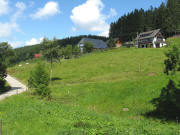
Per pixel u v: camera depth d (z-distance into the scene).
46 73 28.73
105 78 38.88
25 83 45.84
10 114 16.66
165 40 96.44
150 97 22.86
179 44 16.97
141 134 11.55
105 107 22.83
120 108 21.78
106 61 57.84
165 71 17.02
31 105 20.97
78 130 12.03
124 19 158.75
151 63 46.53
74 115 16.78
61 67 59.03
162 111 18.50
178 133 12.24
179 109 16.61
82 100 25.95
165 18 113.06
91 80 38.78
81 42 123.44
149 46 89.62
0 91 34.72
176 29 106.62
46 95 27.11
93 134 11.23
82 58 72.19
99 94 27.62
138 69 42.47
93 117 16.36
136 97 23.88
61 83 38.88
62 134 11.66
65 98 27.39
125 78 35.94
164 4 132.12
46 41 41.00
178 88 17.39
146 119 17.59
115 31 168.88
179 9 109.81
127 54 64.38
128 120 16.47
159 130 12.72
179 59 16.23
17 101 24.08
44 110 18.20
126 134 11.34
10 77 59.31
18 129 12.62
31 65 79.25
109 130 11.99
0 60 38.28
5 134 11.71
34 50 175.12
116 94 26.41
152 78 29.77
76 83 37.50
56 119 15.06
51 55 41.41
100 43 130.62
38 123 13.91
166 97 17.81
